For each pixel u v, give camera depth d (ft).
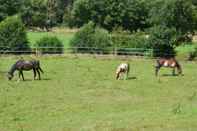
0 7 357.82
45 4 447.01
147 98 101.35
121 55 175.83
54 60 162.50
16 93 104.42
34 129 71.31
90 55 173.27
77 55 172.86
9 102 94.38
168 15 177.99
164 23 179.42
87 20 351.87
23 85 114.83
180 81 125.59
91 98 100.37
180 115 81.30
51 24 449.89
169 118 78.59
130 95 104.88
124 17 327.26
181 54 181.16
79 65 152.46
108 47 178.70
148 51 176.14
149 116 80.48
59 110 87.25
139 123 74.59
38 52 174.91
